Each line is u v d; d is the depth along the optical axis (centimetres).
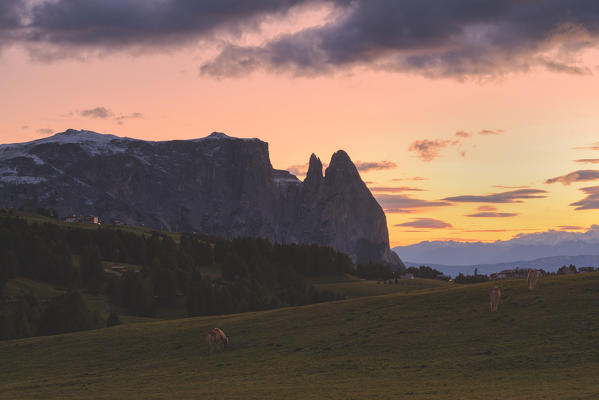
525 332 5559
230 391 4666
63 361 6988
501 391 4003
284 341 6588
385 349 5716
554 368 4528
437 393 4109
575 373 4325
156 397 4594
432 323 6369
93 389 5250
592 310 5856
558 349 4969
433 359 5206
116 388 5216
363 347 5894
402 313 7012
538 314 6028
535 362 4734
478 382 4375
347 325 6888
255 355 6178
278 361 5794
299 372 5275
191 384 5134
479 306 6744
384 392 4259
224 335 6719
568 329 5438
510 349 5159
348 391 4378
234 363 5938
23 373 6575
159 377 5619
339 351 5878
